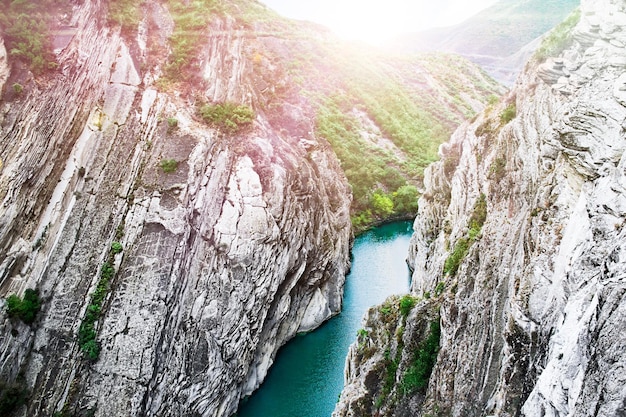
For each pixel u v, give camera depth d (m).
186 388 32.00
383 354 30.94
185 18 46.03
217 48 45.16
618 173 15.34
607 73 19.59
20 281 29.52
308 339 45.91
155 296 31.20
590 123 18.48
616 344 11.52
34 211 31.08
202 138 37.66
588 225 16.61
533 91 29.56
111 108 37.75
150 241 33.00
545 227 19.72
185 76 42.19
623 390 10.90
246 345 36.28
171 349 31.66
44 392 28.41
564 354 14.17
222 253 35.88
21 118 31.88
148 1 45.84
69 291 30.91
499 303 22.41
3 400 26.80
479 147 39.44
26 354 28.84
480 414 21.53
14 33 34.31
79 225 32.91
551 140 22.38
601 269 13.84
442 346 26.50
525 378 18.61
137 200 34.47
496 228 26.41
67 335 29.88
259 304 37.12
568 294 16.36
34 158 31.61
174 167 35.66
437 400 24.78
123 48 40.59
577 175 19.16
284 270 40.03
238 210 37.12
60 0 38.56
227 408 35.12
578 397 12.45
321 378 40.31
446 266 33.84
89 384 29.28
